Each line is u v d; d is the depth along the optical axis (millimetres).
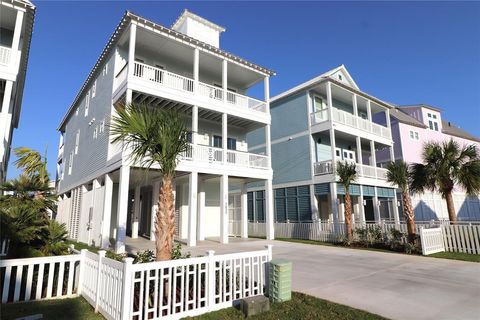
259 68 17234
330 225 15609
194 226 13008
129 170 11430
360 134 20328
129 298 3986
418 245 11273
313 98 20812
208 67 17125
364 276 7285
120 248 10562
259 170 16234
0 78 11109
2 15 12719
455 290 5992
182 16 18422
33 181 10688
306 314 4629
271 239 16250
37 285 5500
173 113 5867
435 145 12664
